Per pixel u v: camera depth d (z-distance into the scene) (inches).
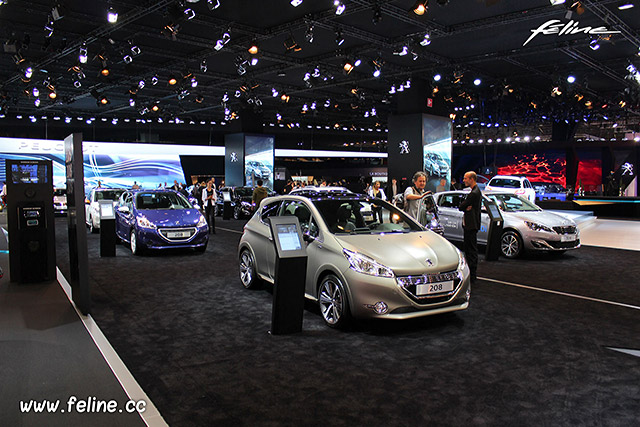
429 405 129.9
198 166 1242.6
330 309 202.4
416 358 165.5
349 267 191.0
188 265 348.2
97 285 282.2
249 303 241.0
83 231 216.1
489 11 455.8
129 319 212.7
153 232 375.6
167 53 598.9
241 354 169.3
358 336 189.5
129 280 296.0
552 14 446.0
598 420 121.4
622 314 220.4
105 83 778.2
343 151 1391.5
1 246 448.1
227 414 124.9
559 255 399.5
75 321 206.4
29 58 612.1
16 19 472.7
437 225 328.8
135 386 140.3
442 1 380.2
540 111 930.7
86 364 157.3
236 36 534.9
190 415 124.3
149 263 356.2
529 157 1341.0
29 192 284.8
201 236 393.4
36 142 986.1
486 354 169.2
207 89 851.4
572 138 1215.6
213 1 386.6
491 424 119.5
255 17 476.1
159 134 1280.8
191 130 1221.7
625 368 156.2
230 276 308.8
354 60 596.1
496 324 205.0
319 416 123.7
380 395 136.3
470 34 522.9
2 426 117.0
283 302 191.2
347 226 222.4
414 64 668.1
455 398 134.2
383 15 465.7
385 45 547.8
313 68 677.3
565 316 217.2
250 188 825.5
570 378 147.9
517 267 342.3
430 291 190.1
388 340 184.7
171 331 195.9
